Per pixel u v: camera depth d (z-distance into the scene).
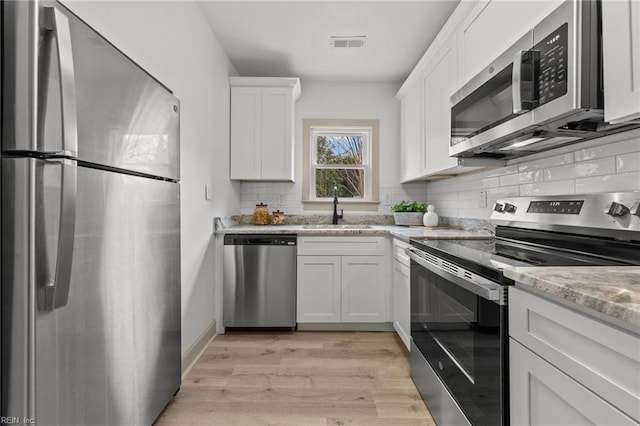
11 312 0.85
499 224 2.00
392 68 3.46
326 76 3.65
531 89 1.28
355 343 2.63
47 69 0.88
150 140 1.45
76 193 0.93
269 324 2.85
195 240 2.38
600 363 0.69
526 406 0.95
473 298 1.24
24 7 0.85
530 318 0.94
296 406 1.78
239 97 3.31
